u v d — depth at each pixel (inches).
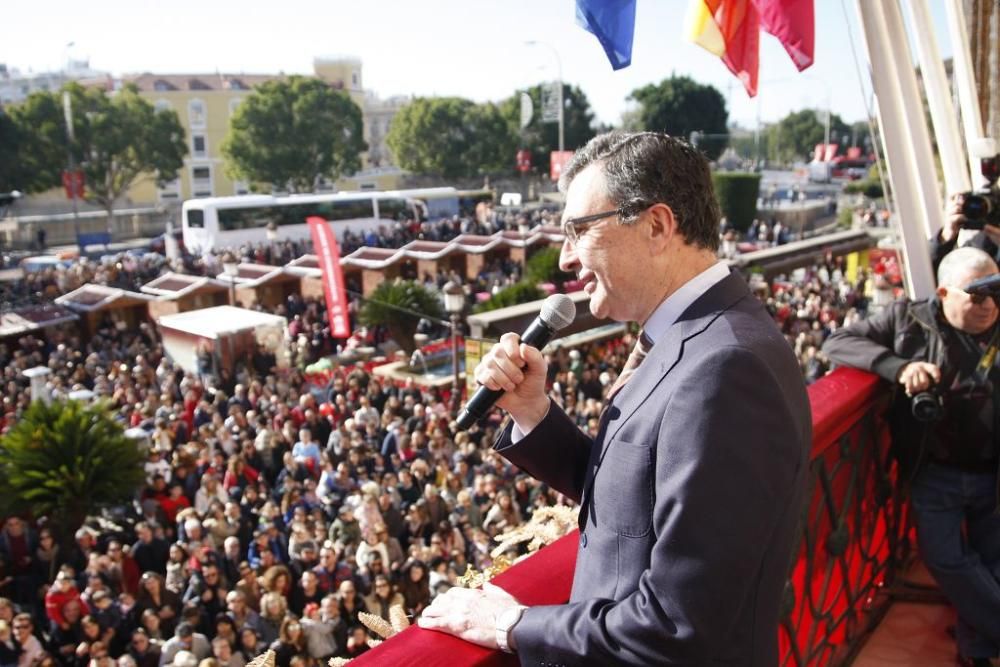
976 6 142.1
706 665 47.6
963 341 97.6
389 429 517.7
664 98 2810.0
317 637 291.1
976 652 99.9
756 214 1957.4
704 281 53.1
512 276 1269.7
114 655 297.4
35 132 2036.2
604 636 45.5
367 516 366.9
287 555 350.9
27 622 279.1
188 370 770.8
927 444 100.8
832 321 875.4
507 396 65.6
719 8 112.3
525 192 2859.3
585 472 66.2
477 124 2684.5
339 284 820.6
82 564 366.3
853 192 2445.9
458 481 441.1
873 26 123.3
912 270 128.5
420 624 54.0
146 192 2930.6
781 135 3663.9
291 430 519.2
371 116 3772.1
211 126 3034.0
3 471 418.0
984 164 121.6
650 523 49.2
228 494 433.7
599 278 54.7
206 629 302.8
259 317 799.1
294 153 2399.1
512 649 49.5
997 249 114.2
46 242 2134.6
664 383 50.0
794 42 112.3
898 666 102.0
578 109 2790.4
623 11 90.0
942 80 130.8
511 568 60.8
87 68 3641.7
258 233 1568.7
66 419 431.8
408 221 1732.3
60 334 906.7
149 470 457.1
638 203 51.4
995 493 99.6
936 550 100.4
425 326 875.4
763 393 46.9
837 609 102.5
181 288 1072.2
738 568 44.2
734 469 44.9
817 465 88.0
